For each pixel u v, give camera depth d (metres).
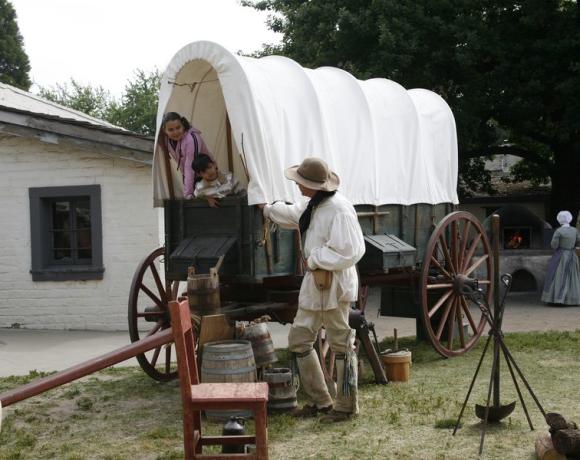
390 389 6.83
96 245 11.54
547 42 15.07
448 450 5.02
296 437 5.39
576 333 9.89
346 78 7.62
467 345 8.77
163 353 9.30
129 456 5.15
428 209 8.62
